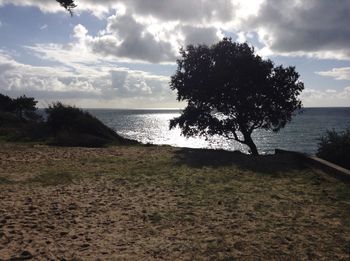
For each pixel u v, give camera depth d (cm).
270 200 957
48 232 700
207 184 1145
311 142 6066
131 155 1762
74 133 2395
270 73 2403
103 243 651
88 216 808
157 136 7269
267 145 5716
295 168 1405
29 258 578
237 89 2369
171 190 1060
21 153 1775
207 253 612
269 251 621
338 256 601
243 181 1192
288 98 2422
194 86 2398
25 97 4178
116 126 10075
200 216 815
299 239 677
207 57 2400
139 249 626
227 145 5962
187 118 2516
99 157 1689
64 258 580
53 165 1464
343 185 1102
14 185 1095
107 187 1095
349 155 1480
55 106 2736
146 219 791
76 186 1103
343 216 818
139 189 1073
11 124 3041
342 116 18175
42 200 930
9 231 693
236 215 823
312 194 1019
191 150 1975
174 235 696
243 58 2309
